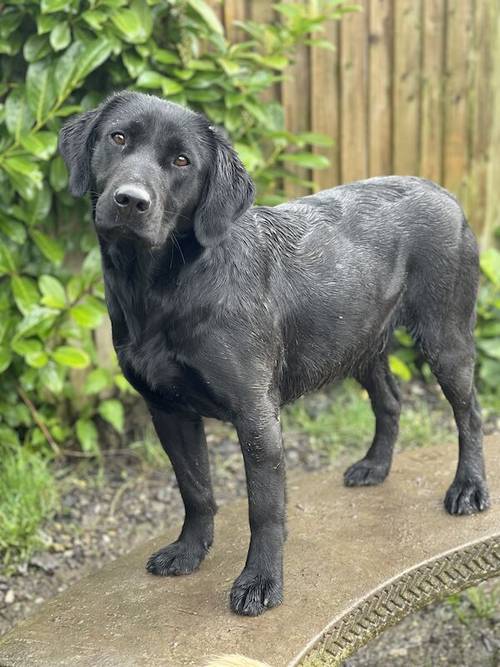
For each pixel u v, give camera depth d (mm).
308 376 1067
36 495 1486
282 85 1818
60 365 1549
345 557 1082
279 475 980
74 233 1615
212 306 936
